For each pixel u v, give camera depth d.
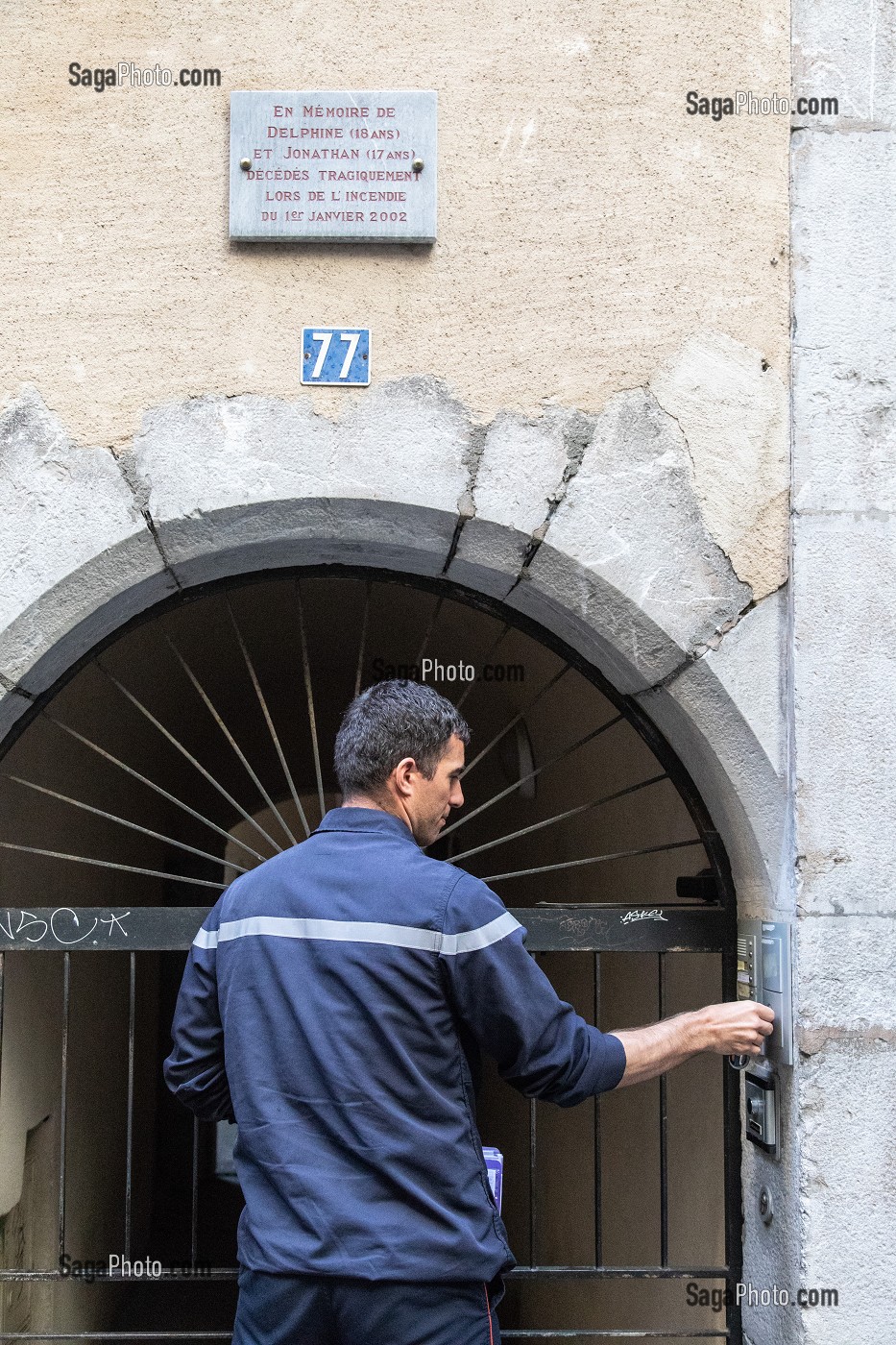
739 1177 2.35
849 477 2.21
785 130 2.27
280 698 5.66
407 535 2.29
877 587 2.19
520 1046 1.62
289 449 2.18
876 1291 2.04
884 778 2.15
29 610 2.14
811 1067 2.09
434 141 2.23
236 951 1.69
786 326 2.25
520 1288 4.95
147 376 2.19
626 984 3.55
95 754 4.27
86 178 2.22
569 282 2.24
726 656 2.20
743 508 2.22
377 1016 1.58
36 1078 3.24
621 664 2.32
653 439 2.22
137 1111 6.04
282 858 1.75
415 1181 1.55
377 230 2.21
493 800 2.37
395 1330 1.50
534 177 2.25
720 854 2.44
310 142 2.22
